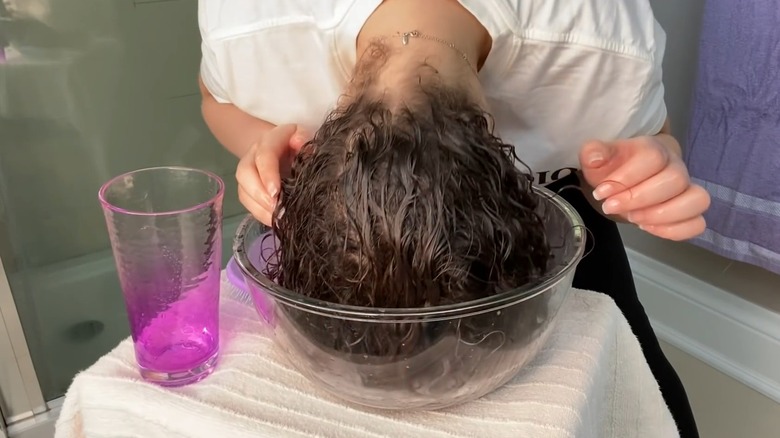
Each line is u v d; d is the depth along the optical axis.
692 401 1.20
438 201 0.39
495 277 0.42
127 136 1.33
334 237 0.41
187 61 1.35
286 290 0.43
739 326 1.23
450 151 0.40
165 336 0.54
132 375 0.54
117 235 0.52
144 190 0.58
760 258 1.04
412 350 0.43
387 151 0.40
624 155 0.51
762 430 1.14
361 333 0.43
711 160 1.04
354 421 0.48
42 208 1.22
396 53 0.47
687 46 1.15
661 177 0.50
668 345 1.33
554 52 0.58
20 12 1.17
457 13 0.52
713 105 1.01
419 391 0.47
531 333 0.46
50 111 1.23
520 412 0.48
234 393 0.51
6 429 1.08
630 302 0.79
